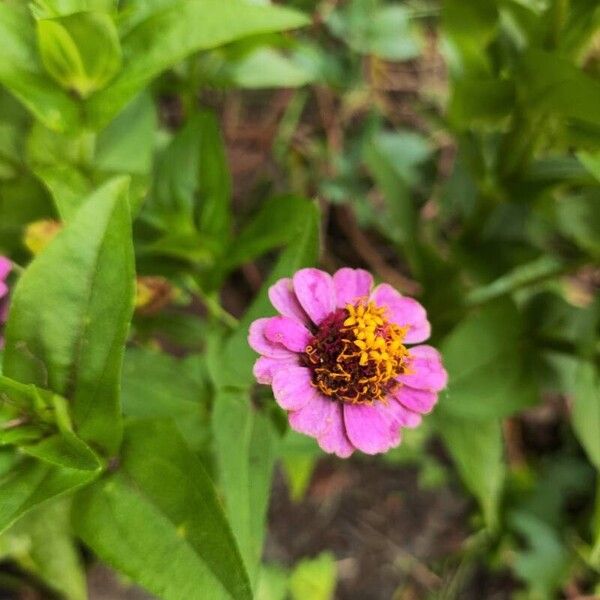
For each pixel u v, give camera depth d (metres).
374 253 0.40
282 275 0.23
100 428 0.21
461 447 0.28
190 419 0.25
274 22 0.23
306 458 0.28
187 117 0.31
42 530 0.24
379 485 0.37
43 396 0.21
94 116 0.23
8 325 0.20
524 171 0.29
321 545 0.36
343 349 0.21
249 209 0.38
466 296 0.32
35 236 0.26
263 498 0.22
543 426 0.38
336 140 0.41
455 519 0.37
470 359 0.28
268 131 0.40
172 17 0.23
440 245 0.39
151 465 0.21
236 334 0.23
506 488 0.36
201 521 0.20
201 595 0.20
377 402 0.21
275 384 0.21
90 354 0.21
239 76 0.30
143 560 0.20
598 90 0.24
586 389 0.28
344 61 0.40
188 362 0.26
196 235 0.27
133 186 0.26
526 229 0.32
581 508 0.37
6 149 0.28
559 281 0.36
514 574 0.36
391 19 0.40
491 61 0.29
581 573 0.36
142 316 0.29
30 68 0.23
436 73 0.44
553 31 0.26
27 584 0.32
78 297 0.20
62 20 0.22
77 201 0.25
